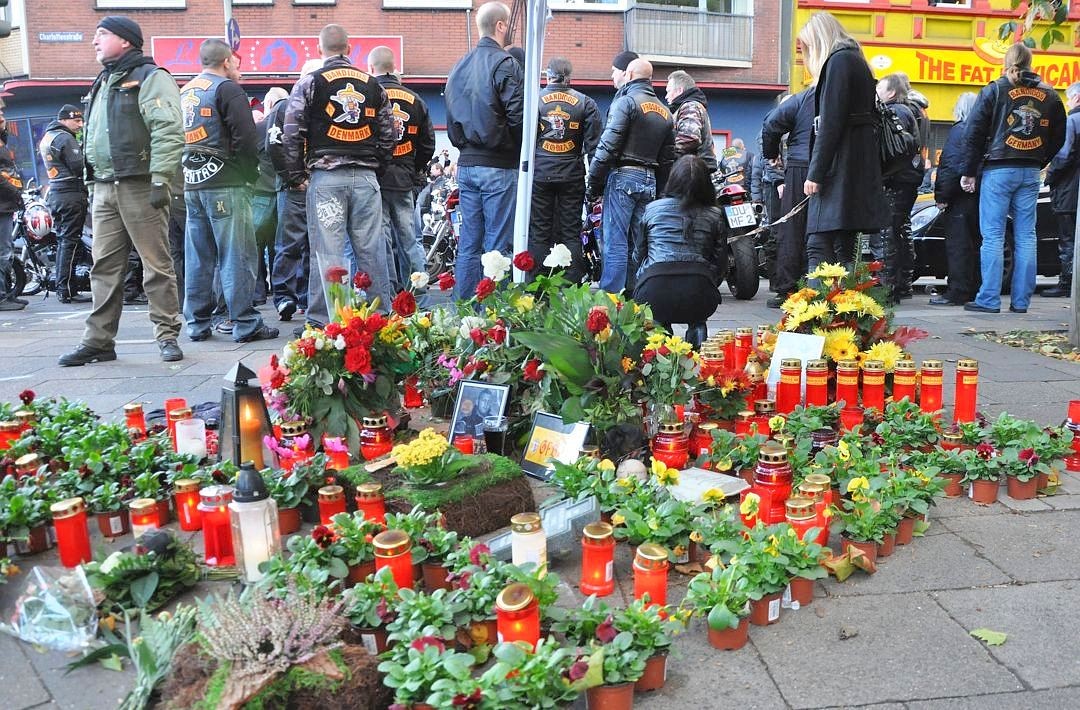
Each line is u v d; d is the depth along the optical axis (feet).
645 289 17.63
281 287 29.35
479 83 22.99
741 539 9.29
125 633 8.25
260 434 12.03
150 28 72.64
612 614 7.89
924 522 11.00
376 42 73.36
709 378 13.52
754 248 33.86
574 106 24.70
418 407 15.64
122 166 20.66
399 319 13.69
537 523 8.97
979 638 8.46
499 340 13.99
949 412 15.92
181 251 30.78
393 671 6.87
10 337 27.27
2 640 8.50
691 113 27.96
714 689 7.72
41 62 72.69
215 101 23.12
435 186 43.06
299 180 22.72
